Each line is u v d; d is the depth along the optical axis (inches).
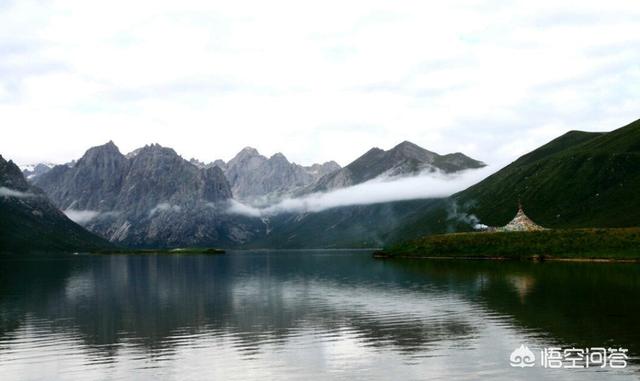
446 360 1729.8
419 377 1565.0
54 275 5954.7
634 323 2209.6
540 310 2571.4
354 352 1857.8
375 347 1920.5
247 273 6013.8
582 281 3838.6
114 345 2020.2
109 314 2746.1
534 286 3602.4
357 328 2266.2
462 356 1770.4
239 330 2272.4
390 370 1637.6
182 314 2716.5
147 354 1877.5
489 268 5551.2
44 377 1640.0
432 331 2164.1
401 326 2285.9
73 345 2026.3
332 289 3823.8
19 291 3996.1
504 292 3324.3
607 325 2178.9
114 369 1704.0
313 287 4015.8
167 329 2316.7
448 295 3255.4
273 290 3860.7
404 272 5354.3
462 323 2310.5
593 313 2450.8
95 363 1774.1
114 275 5910.4
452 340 1994.3
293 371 1651.1
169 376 1626.5
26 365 1766.7
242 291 3831.2
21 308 2999.5
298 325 2364.7
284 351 1892.2
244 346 1974.7
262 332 2223.2
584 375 1547.7
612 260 6245.1
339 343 1998.0
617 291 3203.7
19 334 2242.9
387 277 4776.1
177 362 1769.2
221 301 3228.3
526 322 2281.0
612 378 1519.4
